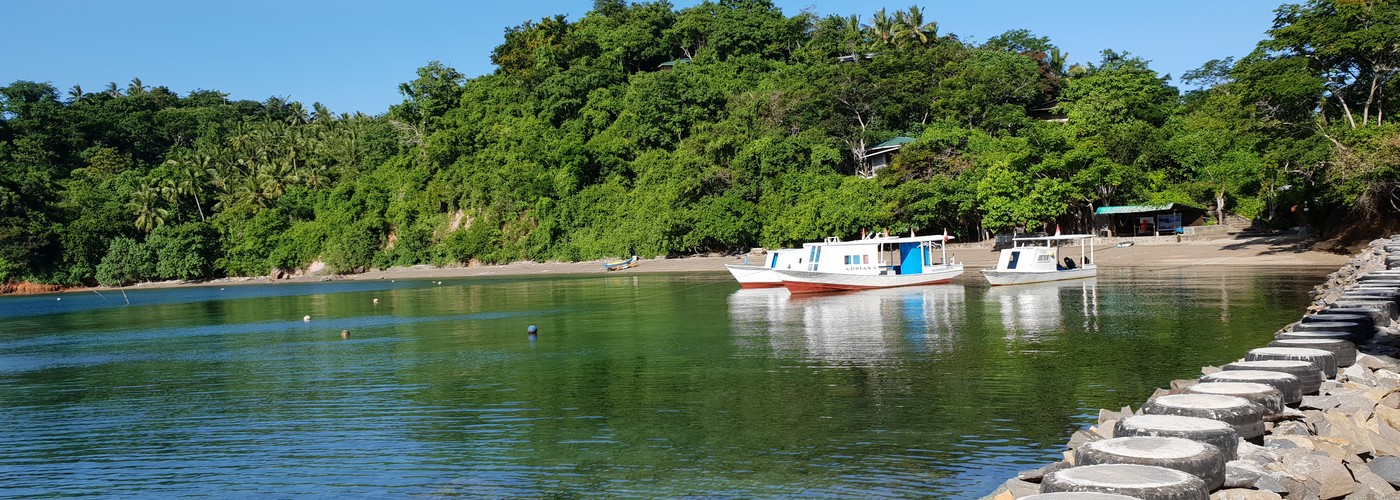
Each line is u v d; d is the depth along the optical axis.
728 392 19.41
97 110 162.12
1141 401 16.95
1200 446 8.50
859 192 79.19
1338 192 48.62
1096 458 8.47
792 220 82.06
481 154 113.81
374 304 54.94
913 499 12.02
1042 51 122.00
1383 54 50.22
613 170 106.50
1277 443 9.81
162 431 17.78
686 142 100.56
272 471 14.53
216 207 129.38
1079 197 69.44
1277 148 52.03
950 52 105.62
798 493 12.43
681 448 14.94
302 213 125.81
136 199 124.12
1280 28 53.41
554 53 128.12
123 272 117.06
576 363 24.41
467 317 41.38
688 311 39.22
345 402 19.98
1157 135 74.62
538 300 51.28
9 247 109.75
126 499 13.44
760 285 53.09
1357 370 13.34
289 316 47.91
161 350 32.41
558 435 16.14
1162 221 71.88
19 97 166.75
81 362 29.64
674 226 90.12
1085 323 28.64
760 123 99.19
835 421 16.33
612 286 62.31
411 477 13.90
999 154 74.62
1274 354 12.98
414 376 23.28
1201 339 24.17
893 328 29.52
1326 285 34.50
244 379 24.11
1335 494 8.91
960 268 51.00
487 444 15.70
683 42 130.50
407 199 116.88
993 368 21.02
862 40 122.19
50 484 14.34
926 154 78.00
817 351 24.86
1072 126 80.50
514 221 106.44
